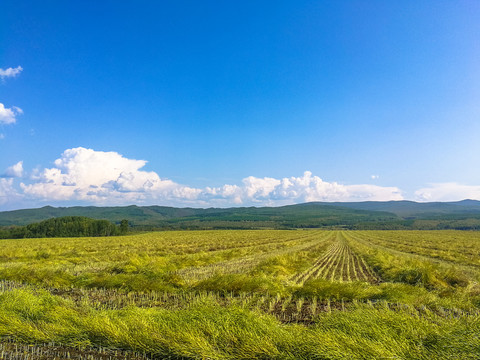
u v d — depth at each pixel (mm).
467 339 5844
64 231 120125
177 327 7582
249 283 14578
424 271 18625
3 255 35906
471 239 78125
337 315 8391
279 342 6668
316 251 45812
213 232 136625
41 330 8328
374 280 20594
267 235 107062
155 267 22781
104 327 7949
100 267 25719
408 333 6652
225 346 6859
